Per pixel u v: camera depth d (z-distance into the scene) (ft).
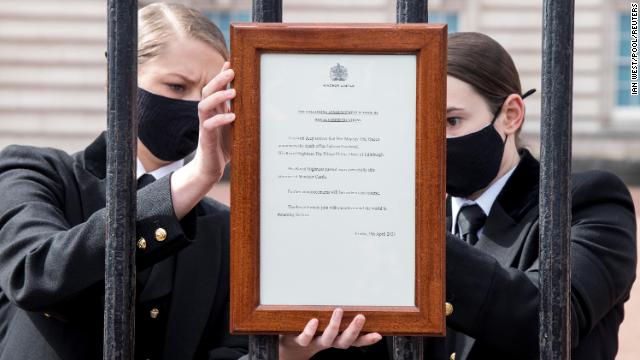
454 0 74.49
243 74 6.03
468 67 9.09
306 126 6.06
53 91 69.72
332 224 6.08
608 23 75.25
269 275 6.08
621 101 75.77
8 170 8.48
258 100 6.04
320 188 6.08
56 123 69.77
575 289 7.84
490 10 74.28
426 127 6.03
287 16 73.46
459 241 7.34
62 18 69.56
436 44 6.01
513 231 8.66
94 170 8.63
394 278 6.08
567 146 6.29
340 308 6.01
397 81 6.07
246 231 6.03
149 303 8.33
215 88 6.10
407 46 6.02
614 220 8.57
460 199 9.39
